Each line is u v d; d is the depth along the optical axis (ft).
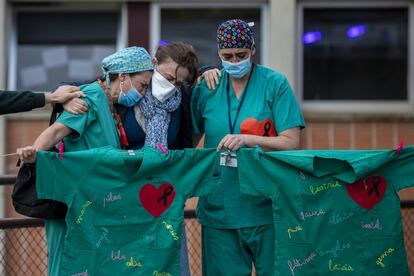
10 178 40.32
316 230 35.73
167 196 34.73
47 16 60.54
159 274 34.68
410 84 60.44
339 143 59.77
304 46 60.59
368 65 60.59
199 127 38.06
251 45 36.11
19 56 60.44
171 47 35.68
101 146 34.58
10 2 60.03
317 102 60.29
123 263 34.40
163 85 35.58
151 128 35.68
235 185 36.81
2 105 33.63
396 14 60.64
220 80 37.52
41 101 33.91
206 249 37.65
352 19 60.80
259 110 36.83
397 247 36.58
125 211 34.35
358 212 36.14
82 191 33.71
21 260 46.60
